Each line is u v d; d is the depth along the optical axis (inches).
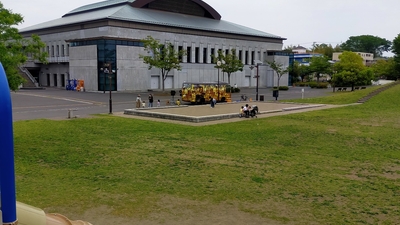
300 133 882.8
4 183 144.6
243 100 1972.2
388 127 998.4
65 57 2726.4
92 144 719.1
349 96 1973.4
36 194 425.4
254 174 521.0
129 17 2583.7
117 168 546.6
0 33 663.1
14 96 1924.2
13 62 667.4
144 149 679.1
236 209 387.5
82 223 217.0
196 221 355.3
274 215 370.9
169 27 2785.4
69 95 2062.0
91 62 2388.0
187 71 2928.2
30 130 873.5
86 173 518.9
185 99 1815.9
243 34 3341.5
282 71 3437.5
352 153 671.1
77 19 2815.0
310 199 419.8
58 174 512.4
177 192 440.5
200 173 524.1
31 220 169.9
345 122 1091.3
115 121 1067.3
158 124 1021.8
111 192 437.7
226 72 3006.9
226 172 530.3
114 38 2351.1
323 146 733.3
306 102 1849.2
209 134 857.5
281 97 2349.9
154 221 354.3
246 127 974.4
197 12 3435.0
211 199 417.4
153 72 2655.0
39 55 737.6
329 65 3932.1
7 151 144.7
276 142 768.3
